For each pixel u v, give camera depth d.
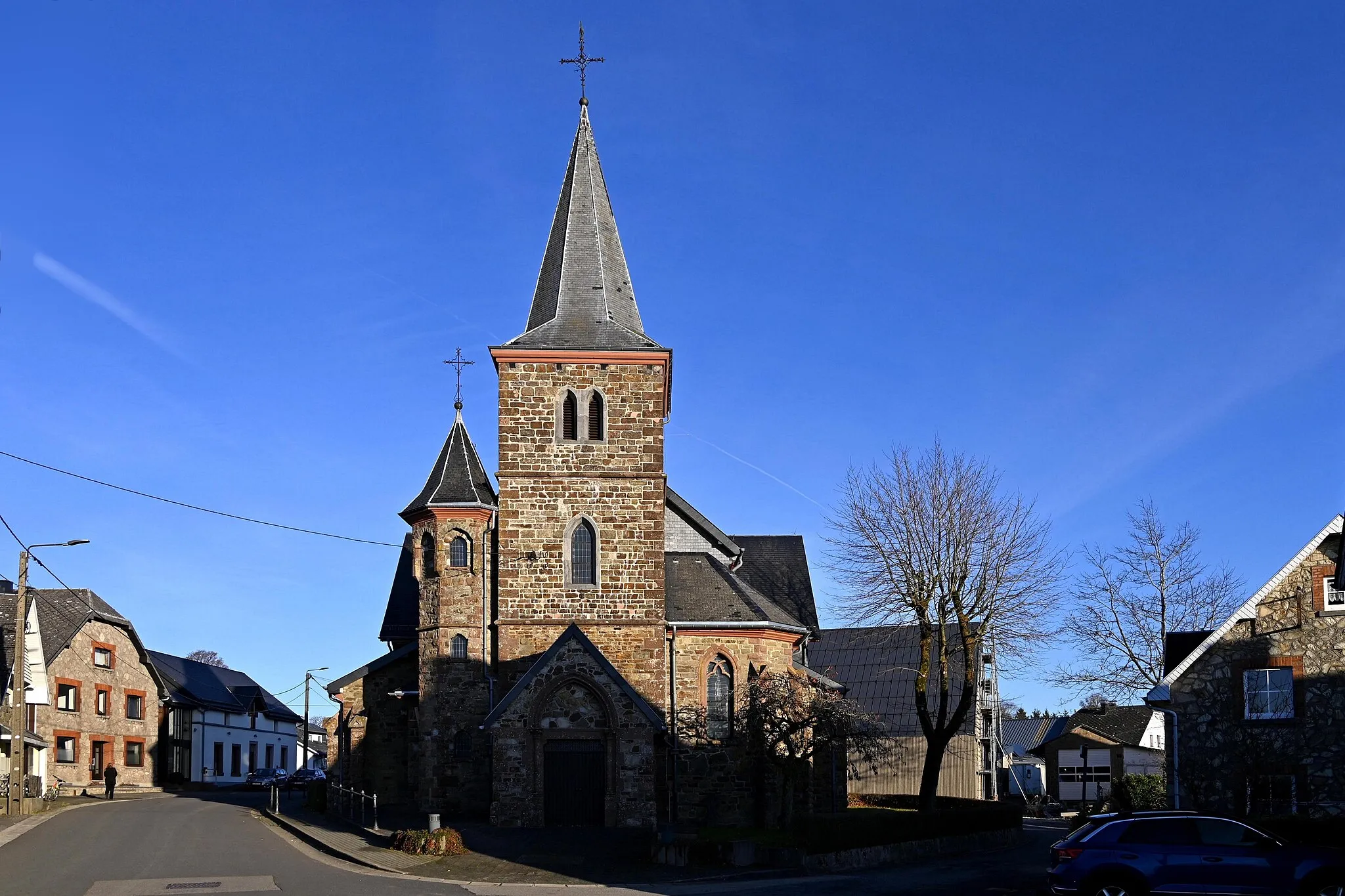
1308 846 24.19
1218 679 38.44
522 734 39.66
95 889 27.45
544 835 37.38
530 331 45.47
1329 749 36.62
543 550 44.06
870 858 36.69
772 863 33.47
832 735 43.09
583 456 44.50
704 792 44.44
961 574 49.28
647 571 44.16
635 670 43.62
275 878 29.48
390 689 49.81
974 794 63.66
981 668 66.12
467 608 46.38
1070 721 90.88
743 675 45.47
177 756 82.50
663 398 44.97
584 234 47.31
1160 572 59.62
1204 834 24.45
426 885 29.08
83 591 69.75
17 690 45.56
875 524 50.66
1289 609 37.81
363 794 39.94
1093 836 24.81
